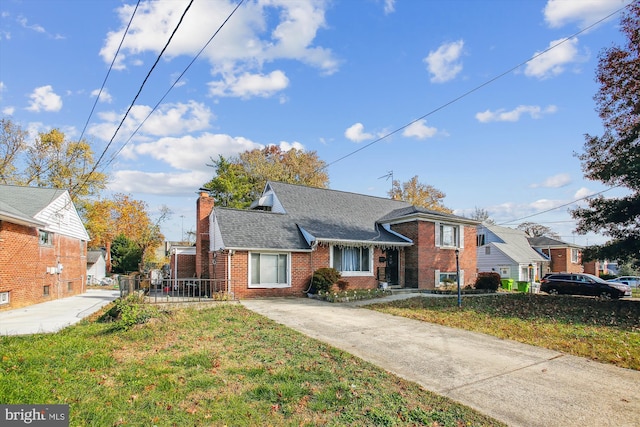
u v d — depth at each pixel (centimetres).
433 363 678
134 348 747
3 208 1362
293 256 1753
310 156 4459
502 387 561
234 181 3831
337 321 1072
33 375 573
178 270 2367
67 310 1399
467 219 2364
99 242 4450
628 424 444
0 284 1360
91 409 455
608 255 1689
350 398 499
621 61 1570
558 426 437
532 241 4472
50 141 3588
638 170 1483
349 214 2275
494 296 1933
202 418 437
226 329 920
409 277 2148
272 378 569
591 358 728
